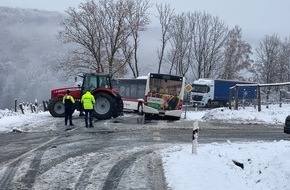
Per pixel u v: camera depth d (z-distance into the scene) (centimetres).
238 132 1823
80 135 1603
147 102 2448
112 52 4866
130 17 4991
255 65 6862
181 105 2453
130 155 1183
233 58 6806
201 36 6650
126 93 3139
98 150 1264
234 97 3041
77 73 4697
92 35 4778
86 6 4850
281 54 6838
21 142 1420
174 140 1520
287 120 1500
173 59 6550
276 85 2552
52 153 1202
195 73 6712
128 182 886
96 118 2220
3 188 829
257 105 2759
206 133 1767
